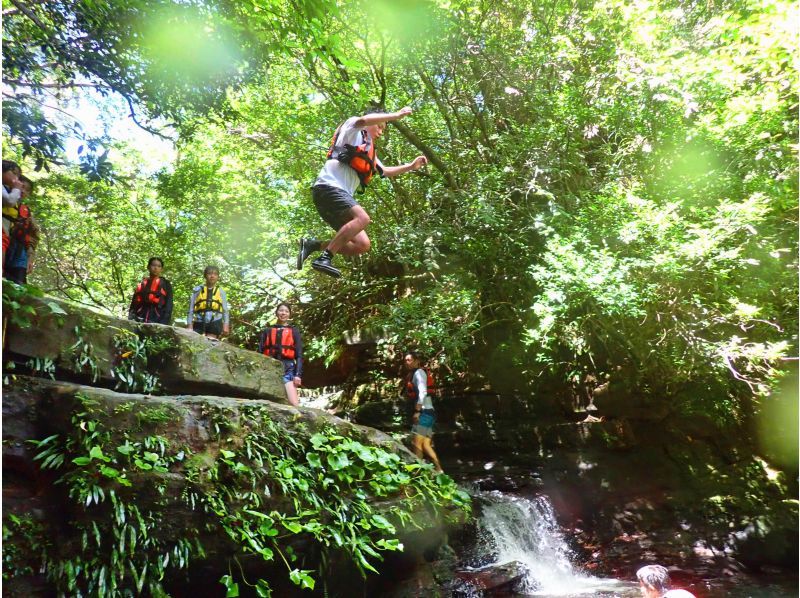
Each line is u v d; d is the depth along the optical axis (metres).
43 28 7.09
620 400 10.46
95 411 4.14
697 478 9.74
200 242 13.29
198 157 13.23
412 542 5.93
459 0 10.24
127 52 7.60
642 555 8.81
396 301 11.33
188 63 7.60
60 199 13.76
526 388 11.55
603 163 10.19
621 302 7.82
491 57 11.14
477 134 12.09
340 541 4.86
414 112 11.47
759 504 9.05
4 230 5.48
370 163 3.68
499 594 6.68
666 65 8.88
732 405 10.29
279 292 13.01
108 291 15.28
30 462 3.99
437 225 10.95
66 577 3.73
